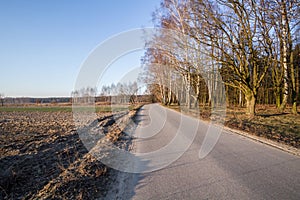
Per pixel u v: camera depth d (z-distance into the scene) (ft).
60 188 12.32
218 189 12.22
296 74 59.26
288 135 27.30
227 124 40.09
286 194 11.54
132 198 11.43
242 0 40.40
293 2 29.35
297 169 15.38
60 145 25.79
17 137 30.94
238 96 104.32
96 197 11.60
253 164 16.65
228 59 45.60
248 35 42.60
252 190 12.03
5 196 12.19
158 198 11.33
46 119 60.49
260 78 48.14
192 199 11.11
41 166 17.35
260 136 27.66
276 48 47.26
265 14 35.73
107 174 15.05
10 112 91.56
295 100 55.88
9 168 16.60
